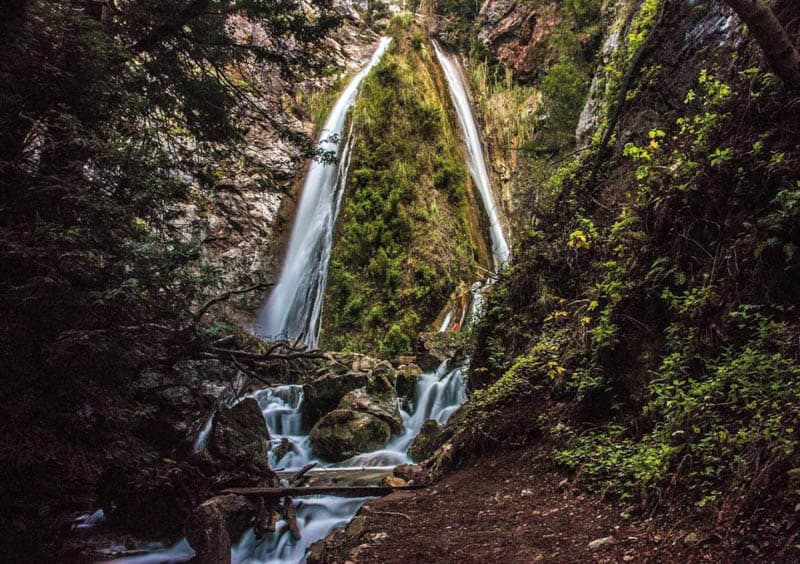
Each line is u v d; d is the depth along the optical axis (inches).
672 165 218.5
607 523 148.9
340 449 373.1
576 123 593.6
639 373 195.9
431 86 848.3
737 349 161.8
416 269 696.4
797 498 111.1
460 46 999.0
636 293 206.1
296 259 745.0
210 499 243.8
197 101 347.9
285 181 778.8
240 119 396.2
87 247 176.6
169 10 319.9
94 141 195.9
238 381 379.6
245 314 646.5
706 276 176.2
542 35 889.5
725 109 202.1
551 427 217.9
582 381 209.5
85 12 282.7
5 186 187.2
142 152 223.1
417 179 757.9
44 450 171.2
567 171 362.3
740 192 179.0
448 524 178.7
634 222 222.8
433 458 280.5
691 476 139.2
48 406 176.6
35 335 171.9
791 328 148.3
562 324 275.0
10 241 168.1
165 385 273.6
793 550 102.3
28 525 209.3
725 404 145.8
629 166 292.7
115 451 201.5
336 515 260.8
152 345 214.7
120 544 241.0
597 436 195.3
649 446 167.6
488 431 247.0
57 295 168.2
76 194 187.3
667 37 308.5
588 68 631.8
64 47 203.3
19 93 198.4
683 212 197.6
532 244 343.0
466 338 492.7
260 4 346.9
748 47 221.5
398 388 459.5
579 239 286.8
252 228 719.7
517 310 328.8
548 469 202.1
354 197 741.9
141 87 319.0
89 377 185.5
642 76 317.4
